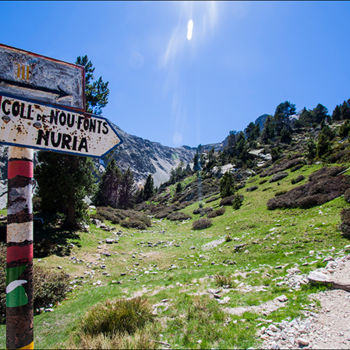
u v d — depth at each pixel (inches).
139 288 416.8
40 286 403.2
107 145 130.0
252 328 205.5
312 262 390.3
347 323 190.5
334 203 767.1
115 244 866.1
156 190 4456.2
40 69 115.0
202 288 359.3
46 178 882.8
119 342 183.3
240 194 1593.3
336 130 2748.5
